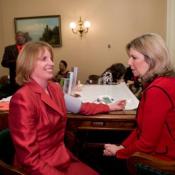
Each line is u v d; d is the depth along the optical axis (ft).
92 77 17.24
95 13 21.06
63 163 4.52
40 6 21.62
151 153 4.25
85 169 4.71
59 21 21.49
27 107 3.99
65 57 21.93
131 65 4.61
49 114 4.36
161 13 20.16
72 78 8.34
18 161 4.07
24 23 21.95
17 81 4.47
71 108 5.54
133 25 20.70
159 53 4.32
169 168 3.81
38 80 4.47
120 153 4.73
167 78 4.26
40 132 4.24
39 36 21.91
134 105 6.35
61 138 4.75
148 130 4.15
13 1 21.86
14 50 15.12
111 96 7.80
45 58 4.40
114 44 21.16
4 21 22.06
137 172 4.07
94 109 5.62
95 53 21.53
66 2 21.27
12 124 4.01
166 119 4.12
